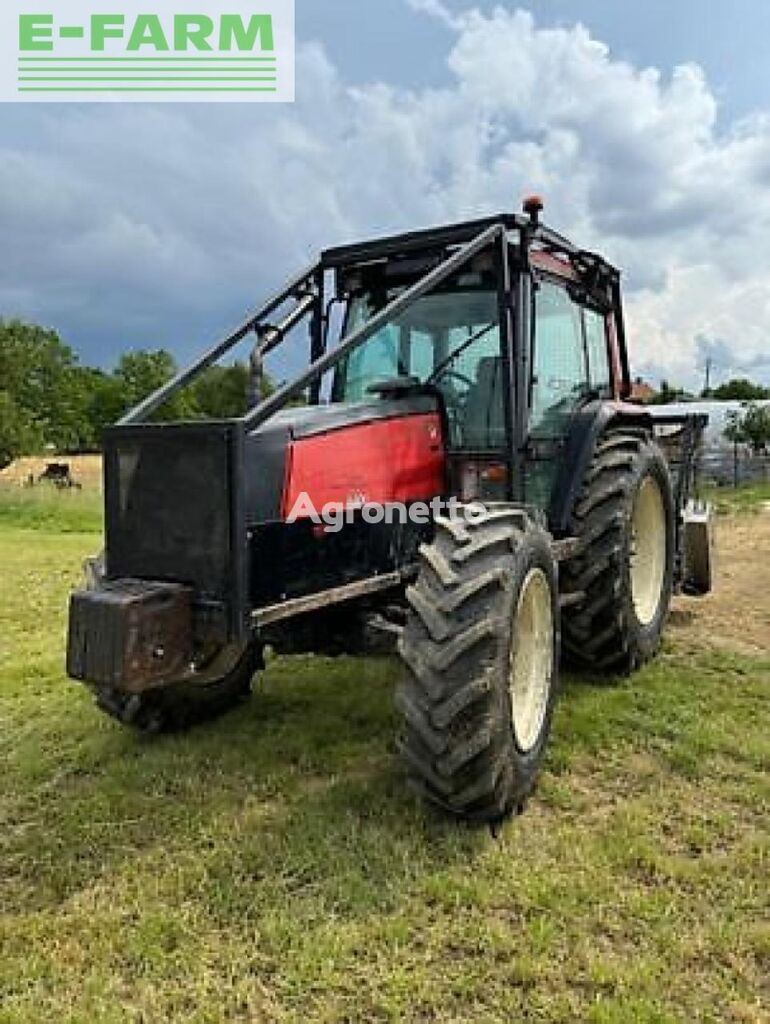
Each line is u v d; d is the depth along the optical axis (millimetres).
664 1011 1957
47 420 52781
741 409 27047
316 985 2072
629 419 4645
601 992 2037
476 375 3678
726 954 2162
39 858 2705
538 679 3107
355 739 3547
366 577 3219
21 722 4004
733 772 3195
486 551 2797
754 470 22859
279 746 3488
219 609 2580
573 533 3998
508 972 2105
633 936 2238
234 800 3041
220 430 2572
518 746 2846
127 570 2738
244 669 3789
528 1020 1954
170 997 2041
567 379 4168
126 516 2738
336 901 2389
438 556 2785
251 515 2758
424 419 3506
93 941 2262
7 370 52844
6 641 5688
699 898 2402
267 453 2857
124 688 2455
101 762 3432
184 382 3326
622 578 4004
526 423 3625
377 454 3242
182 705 3623
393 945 2211
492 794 2676
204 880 2512
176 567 2650
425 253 3740
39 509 16469
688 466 5773
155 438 2676
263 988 2072
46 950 2236
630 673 4238
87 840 2803
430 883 2453
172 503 2652
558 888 2430
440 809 2830
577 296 4332
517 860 2586
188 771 3283
